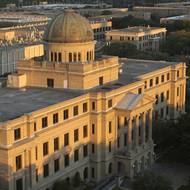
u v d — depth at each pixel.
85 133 171.38
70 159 165.62
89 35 187.12
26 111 155.12
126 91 182.00
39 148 151.75
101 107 171.50
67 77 178.88
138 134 182.75
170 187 158.00
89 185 170.88
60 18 186.88
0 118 148.38
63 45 184.62
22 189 146.12
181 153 191.12
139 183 156.50
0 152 140.62
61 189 156.62
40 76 184.00
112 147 177.62
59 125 158.62
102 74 185.25
